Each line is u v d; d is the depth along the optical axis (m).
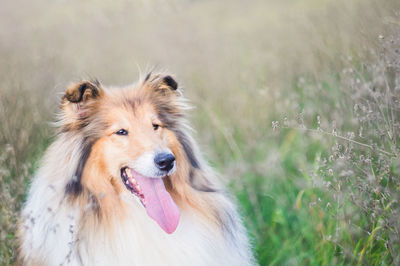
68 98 3.59
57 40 10.82
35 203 3.63
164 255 3.66
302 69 7.56
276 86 7.49
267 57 9.35
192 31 11.97
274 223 4.76
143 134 3.57
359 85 4.96
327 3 9.55
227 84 8.79
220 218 3.82
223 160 6.39
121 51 10.78
